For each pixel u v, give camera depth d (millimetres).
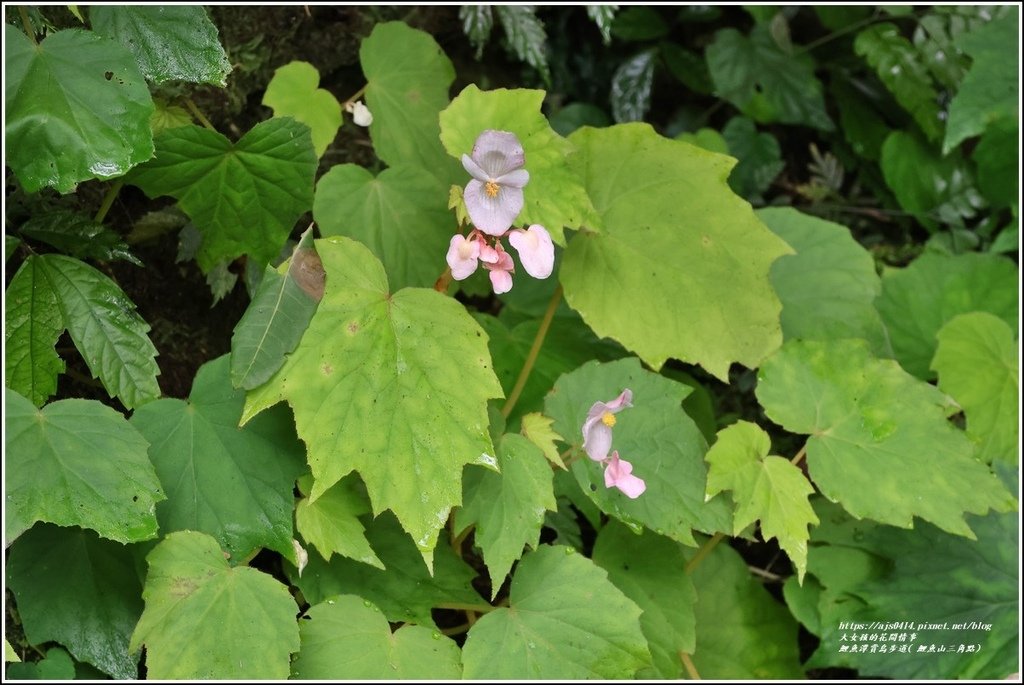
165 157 657
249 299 736
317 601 667
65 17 683
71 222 676
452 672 640
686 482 683
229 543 644
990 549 737
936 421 702
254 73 734
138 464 628
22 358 650
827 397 705
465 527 656
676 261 703
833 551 742
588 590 649
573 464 675
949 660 727
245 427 652
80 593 659
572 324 750
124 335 656
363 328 645
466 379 645
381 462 637
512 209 642
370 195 691
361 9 758
